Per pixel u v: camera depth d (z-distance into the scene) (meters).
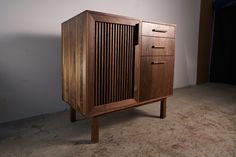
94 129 1.08
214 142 1.10
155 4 2.26
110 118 1.47
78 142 1.09
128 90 1.19
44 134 1.19
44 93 1.56
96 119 1.08
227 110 1.68
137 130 1.26
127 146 1.05
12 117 1.42
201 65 3.05
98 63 1.03
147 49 1.24
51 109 1.61
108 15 1.00
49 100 1.59
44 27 1.48
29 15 1.41
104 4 1.79
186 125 1.34
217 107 1.77
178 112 1.62
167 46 1.38
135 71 1.19
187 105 1.83
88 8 1.69
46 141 1.10
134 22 1.13
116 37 1.08
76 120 1.43
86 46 0.96
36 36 1.46
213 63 3.15
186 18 2.67
